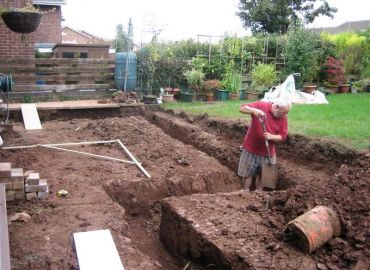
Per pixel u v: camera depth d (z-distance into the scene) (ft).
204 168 23.72
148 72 45.19
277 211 15.78
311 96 42.60
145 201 20.84
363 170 16.22
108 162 23.98
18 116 36.27
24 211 16.58
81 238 14.14
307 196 15.55
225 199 17.52
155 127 32.78
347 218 14.06
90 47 55.21
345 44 59.31
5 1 39.04
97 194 18.65
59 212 16.49
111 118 35.99
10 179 17.31
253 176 22.80
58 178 20.56
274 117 20.42
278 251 13.19
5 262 10.21
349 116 32.42
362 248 12.88
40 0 70.13
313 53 50.85
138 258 13.71
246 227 14.82
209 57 48.57
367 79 54.54
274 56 55.11
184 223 15.70
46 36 73.41
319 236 12.94
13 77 40.78
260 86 47.67
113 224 15.53
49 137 29.45
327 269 12.25
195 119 34.81
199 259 14.98
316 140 24.35
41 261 12.80
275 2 88.94
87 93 43.88
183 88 46.37
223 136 30.50
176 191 21.68
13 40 40.83
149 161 24.64
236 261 13.08
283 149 25.80
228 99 45.85
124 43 67.36
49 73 42.16
